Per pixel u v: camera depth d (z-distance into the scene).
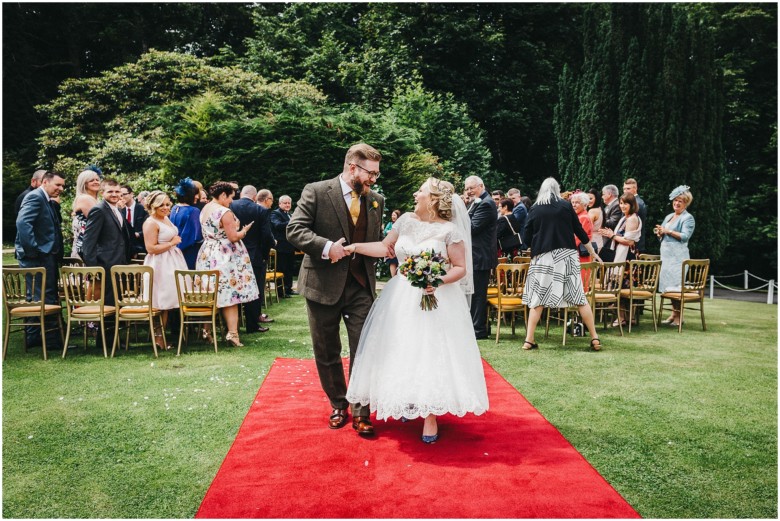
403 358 3.28
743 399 4.24
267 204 7.79
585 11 15.92
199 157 12.80
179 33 22.95
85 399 4.12
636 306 7.29
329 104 18.56
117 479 2.89
